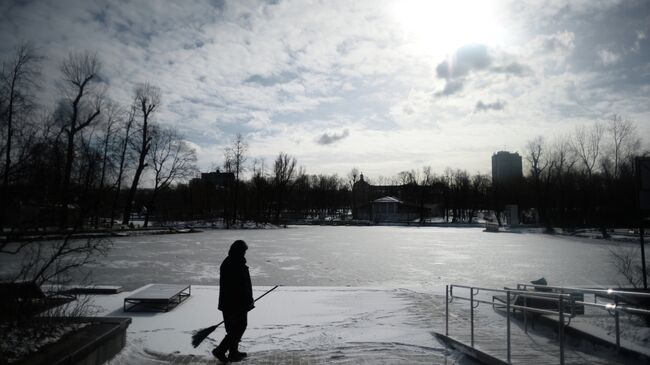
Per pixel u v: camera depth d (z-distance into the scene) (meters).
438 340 8.26
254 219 84.31
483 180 112.88
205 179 79.88
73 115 43.34
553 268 22.44
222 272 7.22
